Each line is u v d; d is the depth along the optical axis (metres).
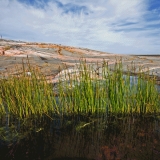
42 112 3.71
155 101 3.76
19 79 3.80
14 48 16.06
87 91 3.71
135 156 2.28
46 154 2.37
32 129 3.11
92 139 2.76
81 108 3.75
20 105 3.57
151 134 2.87
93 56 15.80
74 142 2.66
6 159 2.27
